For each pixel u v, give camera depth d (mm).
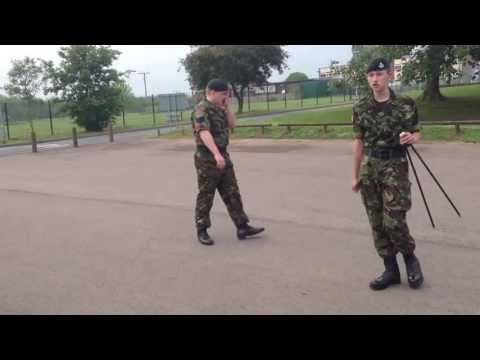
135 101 53344
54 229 6867
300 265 5047
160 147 17500
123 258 5492
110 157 15359
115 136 25203
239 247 5723
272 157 13203
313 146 15016
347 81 21312
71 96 30484
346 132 16594
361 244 5648
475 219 6398
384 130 4164
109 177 11312
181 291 4496
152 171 11906
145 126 33125
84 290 4598
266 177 10242
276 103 55219
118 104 31469
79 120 30797
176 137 20594
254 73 39812
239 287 4535
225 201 5945
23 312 4156
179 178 10695
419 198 7617
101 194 9281
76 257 5590
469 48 18109
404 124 4117
